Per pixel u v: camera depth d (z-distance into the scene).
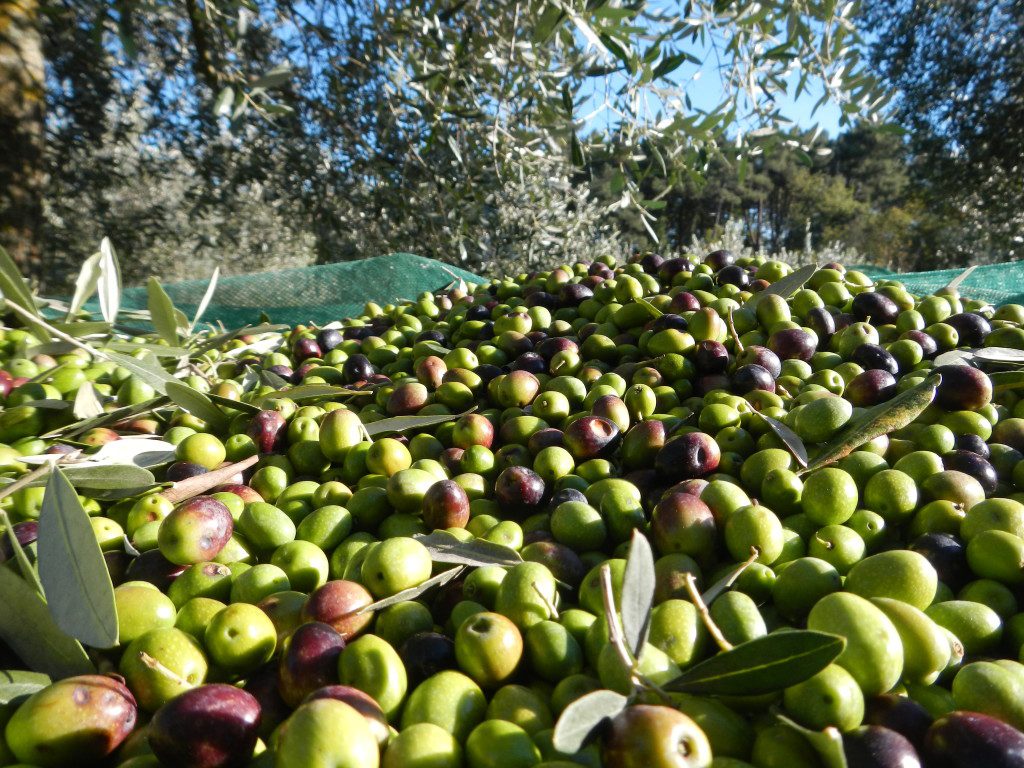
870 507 0.22
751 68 0.56
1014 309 0.36
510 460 0.27
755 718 0.15
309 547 0.21
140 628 0.17
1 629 0.17
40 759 0.14
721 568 0.20
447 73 0.65
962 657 0.16
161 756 0.14
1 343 0.41
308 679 0.16
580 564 0.20
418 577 0.19
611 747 0.12
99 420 0.31
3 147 0.70
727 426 0.27
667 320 0.34
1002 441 0.26
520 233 1.00
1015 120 1.46
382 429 0.29
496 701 0.15
